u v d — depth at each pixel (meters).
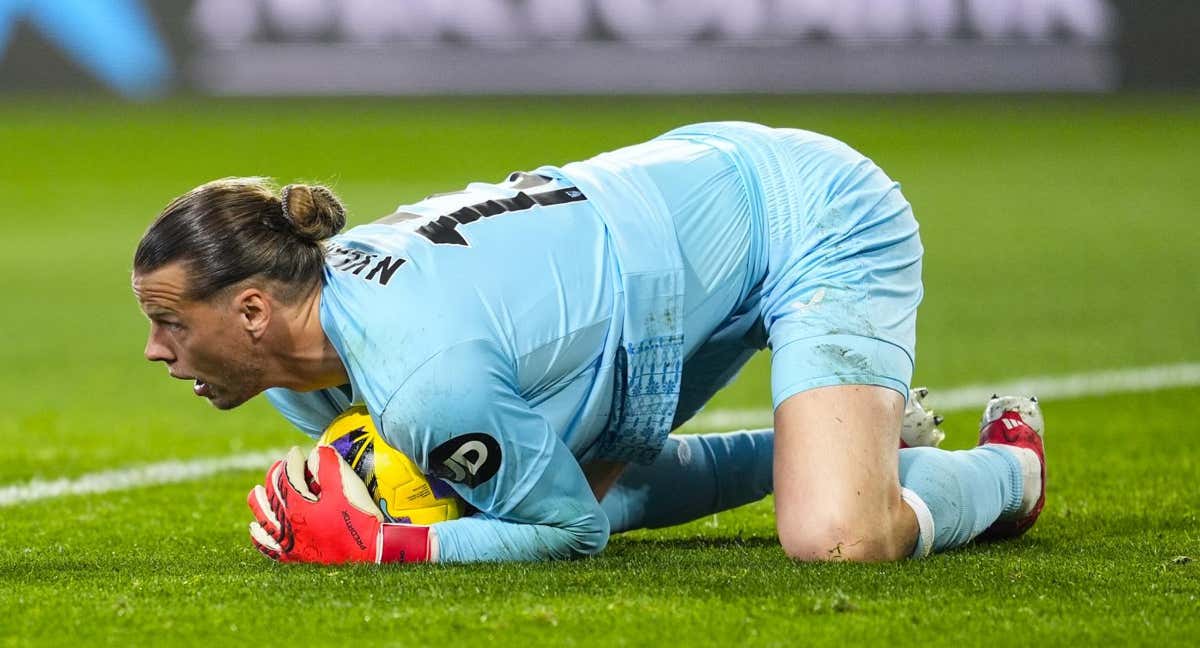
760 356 30.64
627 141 71.88
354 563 11.24
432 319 10.36
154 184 61.88
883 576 10.65
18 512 15.65
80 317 35.47
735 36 82.25
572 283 11.10
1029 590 10.29
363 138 73.19
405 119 79.44
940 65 83.56
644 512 13.47
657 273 11.47
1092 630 9.29
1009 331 31.39
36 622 9.54
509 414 10.59
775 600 9.93
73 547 13.37
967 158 69.38
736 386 26.91
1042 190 59.31
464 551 11.24
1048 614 9.66
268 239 10.43
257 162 66.88
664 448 13.47
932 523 11.53
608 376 11.35
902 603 9.88
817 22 82.44
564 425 11.38
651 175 12.07
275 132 74.69
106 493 17.00
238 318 10.45
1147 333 30.78
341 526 11.24
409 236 10.91
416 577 10.62
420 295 10.45
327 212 10.70
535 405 11.19
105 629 9.36
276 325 10.57
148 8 80.56
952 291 37.28
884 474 11.29
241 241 10.32
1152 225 49.94
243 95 81.75
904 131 77.06
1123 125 79.56
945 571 10.88
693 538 13.77
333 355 10.84
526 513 11.17
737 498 13.87
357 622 9.43
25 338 32.66
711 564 11.24
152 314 10.48
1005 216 52.59
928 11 82.88
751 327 12.66
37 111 79.50
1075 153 70.69
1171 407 22.47
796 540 11.26
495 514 11.29
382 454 11.54
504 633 9.19
